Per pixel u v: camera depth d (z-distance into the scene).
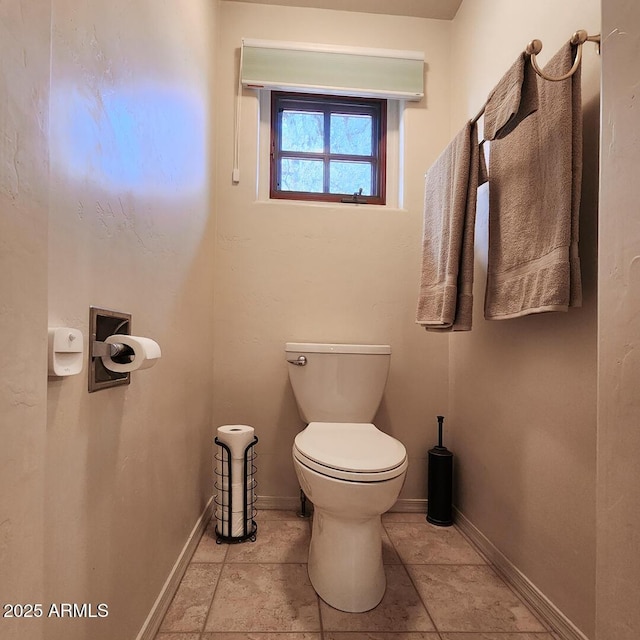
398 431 1.92
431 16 2.00
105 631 0.80
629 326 0.60
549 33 1.24
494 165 1.34
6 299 0.45
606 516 0.62
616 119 0.63
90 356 0.74
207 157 1.69
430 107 2.00
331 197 2.03
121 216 0.87
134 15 0.93
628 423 0.59
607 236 0.64
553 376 1.17
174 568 1.25
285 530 1.67
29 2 0.48
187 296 1.41
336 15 1.97
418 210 1.97
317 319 1.91
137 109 0.95
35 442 0.49
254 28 1.93
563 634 1.07
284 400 1.88
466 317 1.37
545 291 1.03
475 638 1.08
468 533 1.65
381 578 1.24
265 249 1.91
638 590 0.56
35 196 0.50
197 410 1.55
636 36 0.60
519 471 1.32
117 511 0.86
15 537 0.46
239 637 1.07
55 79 0.62
